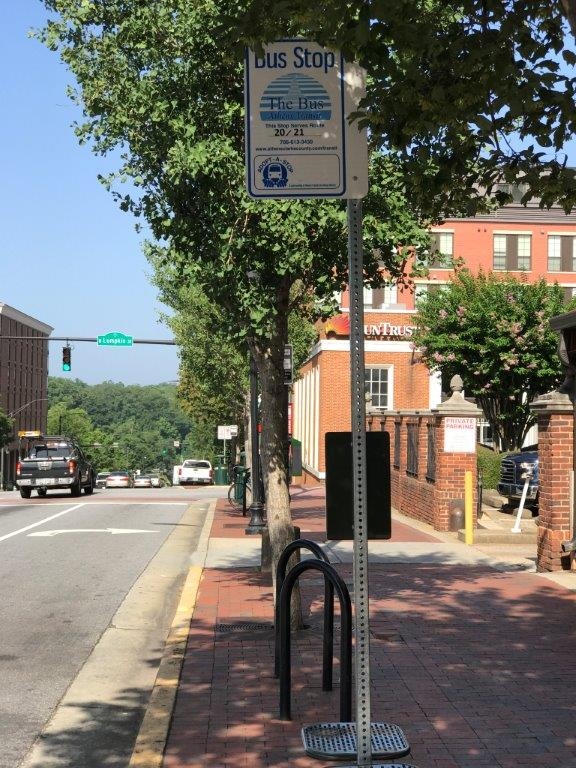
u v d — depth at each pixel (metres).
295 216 8.49
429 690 6.87
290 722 6.18
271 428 9.34
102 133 9.84
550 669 7.44
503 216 45.81
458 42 6.69
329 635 6.88
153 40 9.41
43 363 117.38
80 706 7.17
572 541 12.19
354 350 5.12
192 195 9.52
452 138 7.23
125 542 17.81
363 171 5.44
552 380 33.28
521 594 10.83
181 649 8.23
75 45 9.95
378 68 6.62
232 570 13.31
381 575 12.41
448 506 18.12
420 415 20.27
